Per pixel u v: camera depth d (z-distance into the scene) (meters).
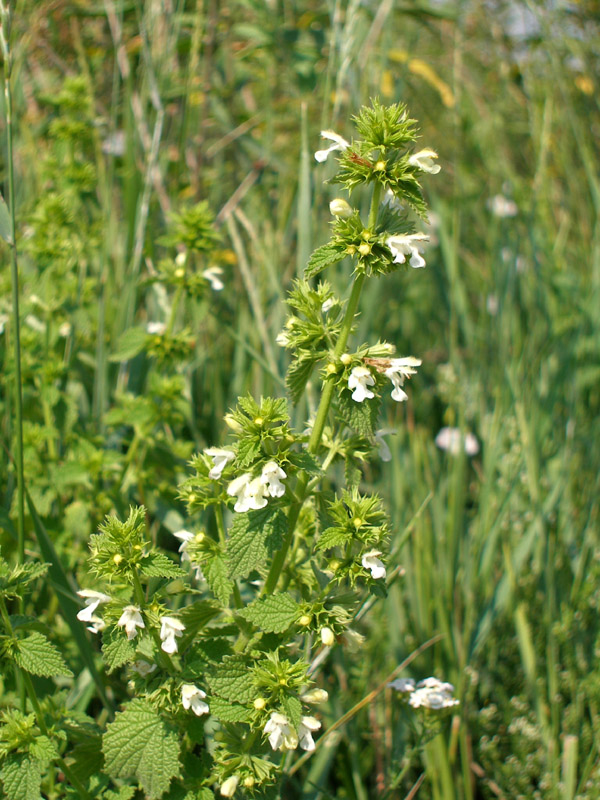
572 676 0.63
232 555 0.45
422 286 1.09
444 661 0.60
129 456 0.62
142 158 0.79
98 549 0.45
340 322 0.48
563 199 1.12
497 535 0.65
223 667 0.46
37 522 0.51
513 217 1.01
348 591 0.47
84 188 0.71
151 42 0.79
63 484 0.61
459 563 0.65
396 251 0.45
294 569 0.51
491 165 1.11
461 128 1.13
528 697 0.63
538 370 0.81
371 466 0.77
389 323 0.96
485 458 0.72
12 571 0.47
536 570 0.68
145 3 0.77
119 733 0.46
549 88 1.05
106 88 0.99
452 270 0.79
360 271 0.45
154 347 0.63
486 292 0.93
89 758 0.49
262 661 0.46
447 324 0.96
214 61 0.95
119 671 0.58
